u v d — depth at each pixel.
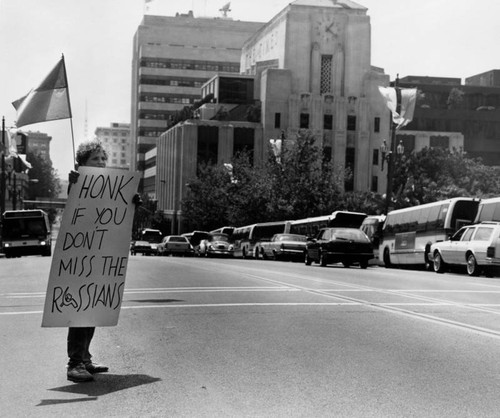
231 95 114.94
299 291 16.75
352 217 47.31
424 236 36.03
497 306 13.57
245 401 6.21
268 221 69.81
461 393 6.46
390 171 47.56
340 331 10.18
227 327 10.62
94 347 8.97
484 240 27.45
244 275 23.31
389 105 49.28
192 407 6.03
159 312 12.47
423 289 17.95
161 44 174.62
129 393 6.54
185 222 110.75
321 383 6.89
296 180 68.06
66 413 5.87
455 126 120.75
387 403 6.11
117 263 7.19
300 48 108.69
